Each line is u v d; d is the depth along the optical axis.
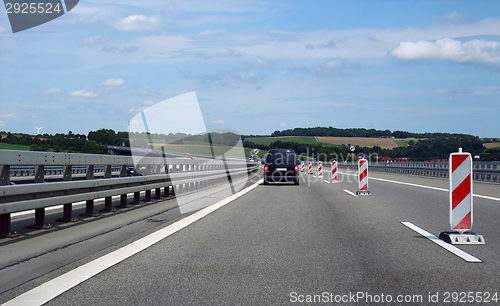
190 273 4.97
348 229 7.96
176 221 8.84
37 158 6.32
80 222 8.05
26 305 3.83
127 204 10.45
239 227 8.16
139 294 4.22
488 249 6.27
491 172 23.62
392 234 7.45
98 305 3.89
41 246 6.04
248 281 4.69
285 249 6.24
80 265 5.25
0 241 6.23
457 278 4.80
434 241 6.84
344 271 5.09
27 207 5.99
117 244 6.50
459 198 7.02
